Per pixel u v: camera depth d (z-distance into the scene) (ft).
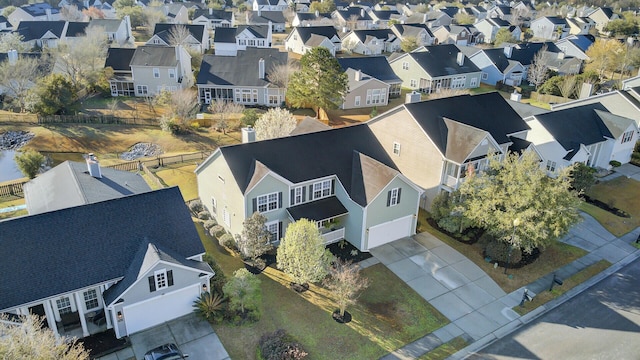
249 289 81.46
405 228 111.45
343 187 107.65
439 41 386.73
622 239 117.91
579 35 334.85
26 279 71.92
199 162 152.56
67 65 210.79
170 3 435.94
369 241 105.70
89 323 78.48
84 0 435.53
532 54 296.30
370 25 432.66
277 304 87.10
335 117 200.23
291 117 150.10
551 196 97.55
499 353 79.00
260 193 99.25
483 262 104.01
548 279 100.07
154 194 86.74
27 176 138.00
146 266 74.74
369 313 86.53
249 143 106.42
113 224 81.05
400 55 263.29
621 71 287.89
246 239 94.32
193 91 217.97
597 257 109.40
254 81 211.00
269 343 75.31
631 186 146.61
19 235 74.79
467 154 111.86
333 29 323.98
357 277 88.53
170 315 81.05
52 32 292.61
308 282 93.40
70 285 73.51
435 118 124.57
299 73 191.83
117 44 275.59
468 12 501.15
